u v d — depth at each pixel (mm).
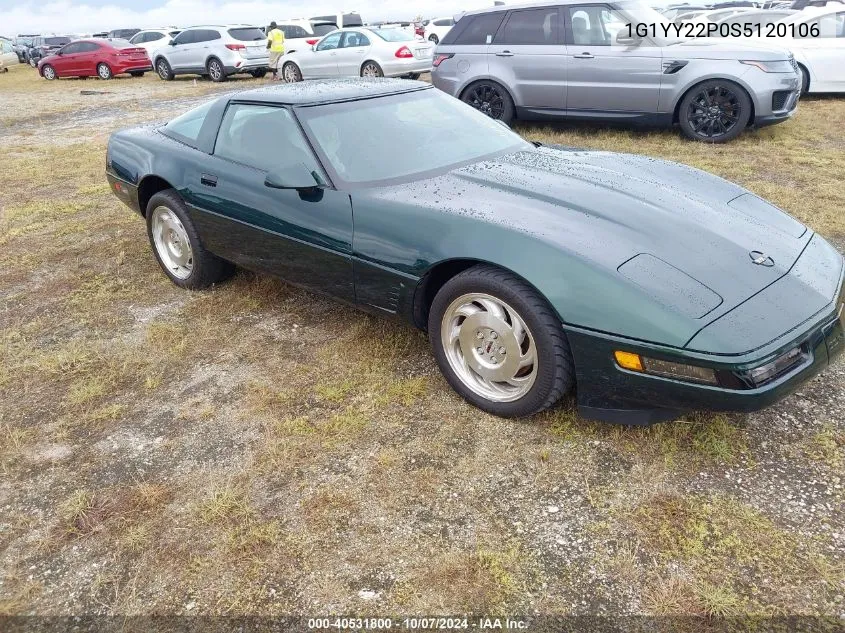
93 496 2627
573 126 9430
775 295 2484
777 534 2260
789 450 2658
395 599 2104
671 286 2455
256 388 3281
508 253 2648
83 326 4059
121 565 2299
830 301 2553
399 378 3301
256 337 3807
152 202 4395
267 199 3562
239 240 3838
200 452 2848
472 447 2779
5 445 2975
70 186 7410
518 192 3068
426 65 15430
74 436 3016
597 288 2467
